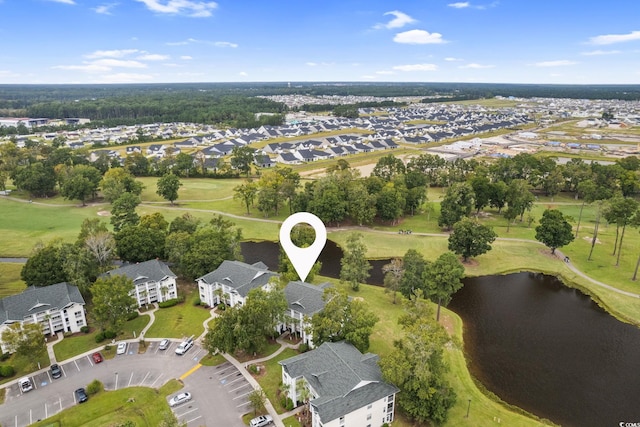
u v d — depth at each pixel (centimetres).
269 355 8356
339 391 6425
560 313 10369
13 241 14050
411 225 16150
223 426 6631
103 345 8706
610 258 13012
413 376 6606
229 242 11631
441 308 10469
